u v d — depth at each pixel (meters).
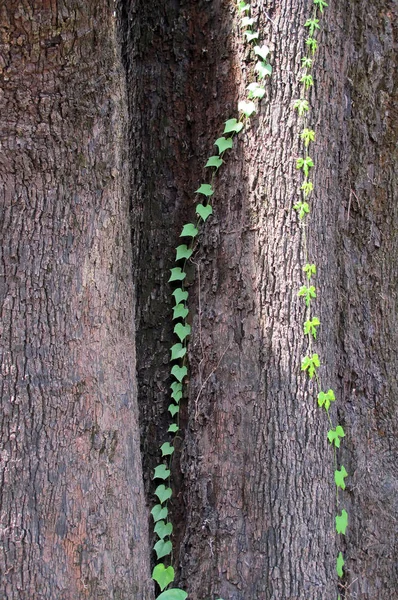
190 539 3.14
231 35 3.32
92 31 2.22
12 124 2.22
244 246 3.18
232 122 3.24
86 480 2.33
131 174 3.66
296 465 3.04
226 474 3.09
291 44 3.19
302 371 3.11
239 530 3.03
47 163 2.30
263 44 3.21
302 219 3.16
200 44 3.48
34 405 2.26
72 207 2.36
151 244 3.57
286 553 2.97
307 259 3.16
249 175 3.19
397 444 3.89
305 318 3.13
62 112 2.27
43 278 2.31
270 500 3.01
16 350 2.26
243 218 3.19
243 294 3.16
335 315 3.54
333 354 3.34
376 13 4.04
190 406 3.26
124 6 3.79
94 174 2.40
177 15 3.55
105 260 2.45
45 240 2.32
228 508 3.06
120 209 2.54
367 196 3.95
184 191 3.56
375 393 3.87
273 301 3.12
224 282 3.22
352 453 3.73
